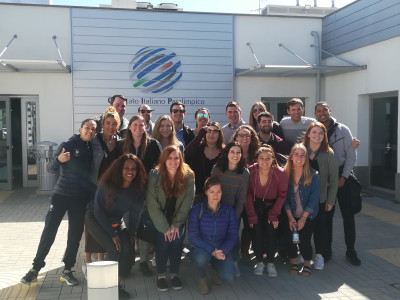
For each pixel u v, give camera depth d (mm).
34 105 10656
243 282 4613
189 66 10844
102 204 4156
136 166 4172
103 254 4781
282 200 4676
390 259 5332
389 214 7738
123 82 10547
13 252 5645
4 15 10031
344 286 4500
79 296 4223
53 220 4414
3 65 9008
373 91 9320
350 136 5219
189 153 4945
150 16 10586
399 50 8469
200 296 4250
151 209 4309
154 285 4508
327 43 11148
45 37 10180
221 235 4414
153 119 10766
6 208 8414
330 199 4914
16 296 4219
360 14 9672
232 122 6008
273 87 11297
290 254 4832
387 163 9422
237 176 4574
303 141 5020
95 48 10375
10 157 10492
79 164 4434
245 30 11078
